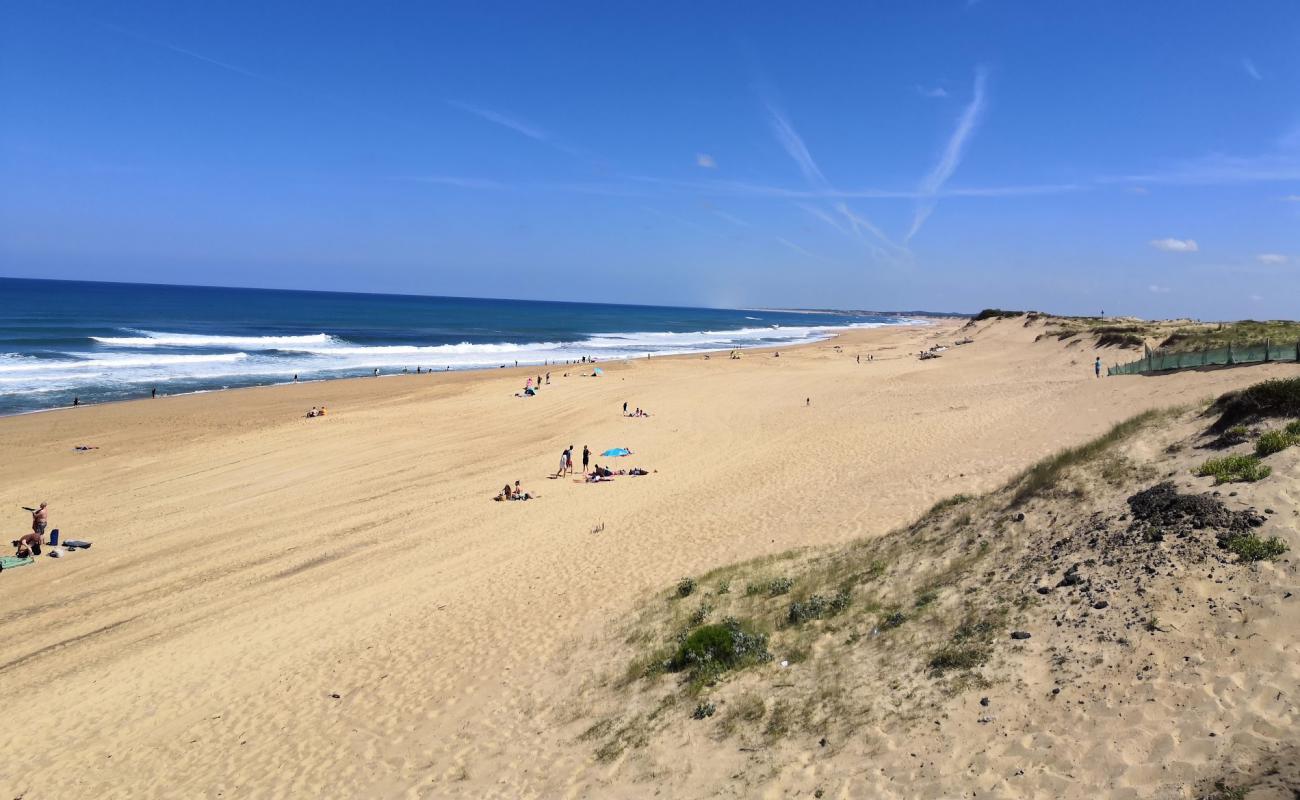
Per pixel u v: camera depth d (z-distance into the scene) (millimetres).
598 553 16656
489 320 146750
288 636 13539
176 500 24125
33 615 15688
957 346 71750
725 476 23609
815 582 11656
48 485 25906
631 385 49875
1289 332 33250
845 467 21891
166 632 14352
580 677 10430
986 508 12336
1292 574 6734
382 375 56406
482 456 29812
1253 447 9703
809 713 7633
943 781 5914
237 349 71688
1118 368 30047
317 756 9453
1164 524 8438
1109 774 5414
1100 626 7227
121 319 99938
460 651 12117
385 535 19844
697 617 11398
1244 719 5438
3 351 59562
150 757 9930
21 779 9680
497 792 7875
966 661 7543
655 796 6961
